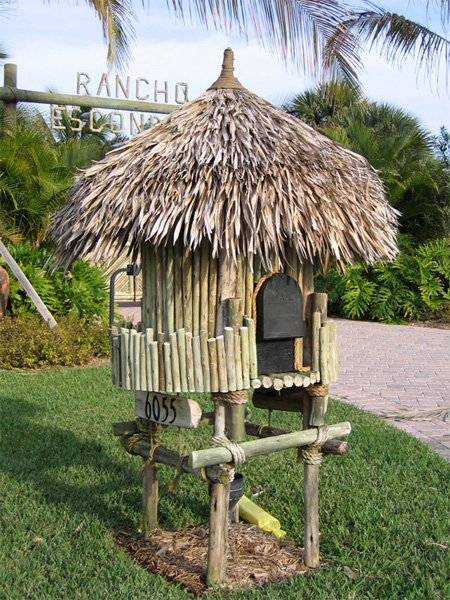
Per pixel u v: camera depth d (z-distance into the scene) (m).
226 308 3.17
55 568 3.54
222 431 3.30
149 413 3.57
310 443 3.55
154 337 3.39
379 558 3.72
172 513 4.32
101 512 4.31
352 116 19.47
